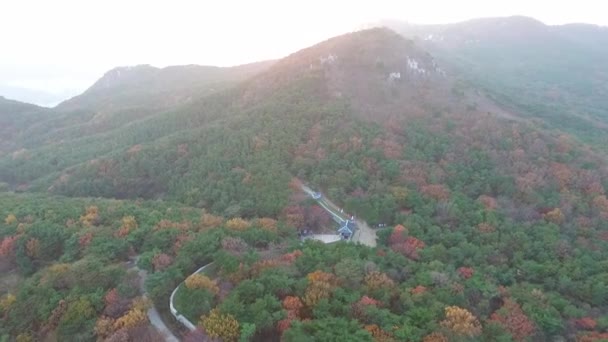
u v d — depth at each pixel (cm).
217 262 7238
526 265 8556
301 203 10444
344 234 9694
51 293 6719
